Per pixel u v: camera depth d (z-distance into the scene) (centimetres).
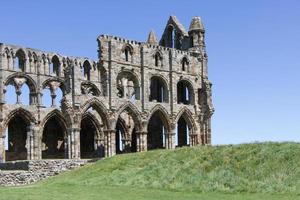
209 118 10650
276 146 5150
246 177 4681
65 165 6525
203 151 5509
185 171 5066
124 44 9706
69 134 8788
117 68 9525
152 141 10606
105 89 9388
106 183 5028
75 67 8900
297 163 4672
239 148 5319
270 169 4709
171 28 11475
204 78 10825
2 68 9112
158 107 9994
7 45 9262
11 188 4681
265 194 4234
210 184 4622
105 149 9269
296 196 4069
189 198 4072
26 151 9812
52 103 9775
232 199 4019
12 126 9869
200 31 10931
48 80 9775
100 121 10081
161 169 5259
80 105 8888
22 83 9488
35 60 9662
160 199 3984
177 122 10688
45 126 10238
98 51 9506
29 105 9319
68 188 4606
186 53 10662
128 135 10319
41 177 6372
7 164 6975
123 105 9488
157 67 10131
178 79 10406
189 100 10694
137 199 3947
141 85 9850
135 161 5766
